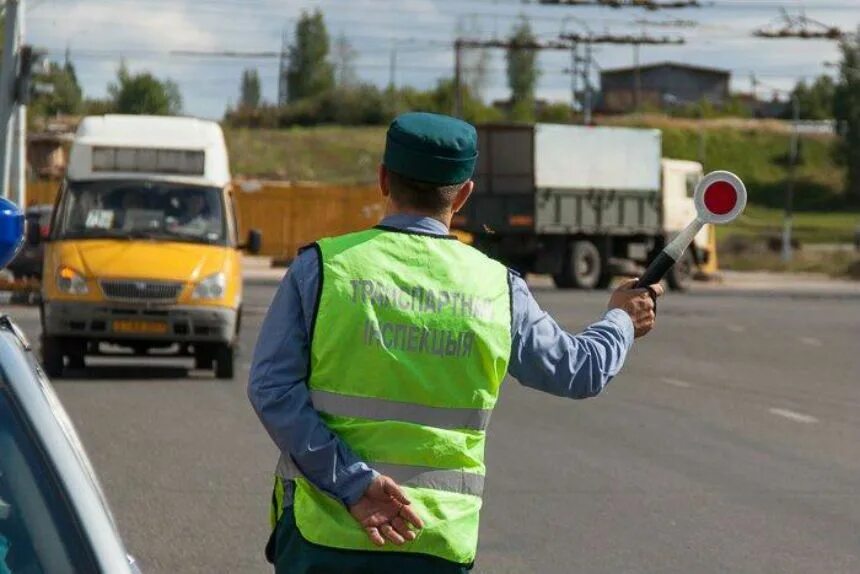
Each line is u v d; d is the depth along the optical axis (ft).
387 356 19.58
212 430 65.87
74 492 14.74
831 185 541.75
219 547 43.09
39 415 15.07
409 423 19.65
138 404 74.54
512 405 77.82
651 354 111.04
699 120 584.81
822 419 74.08
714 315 156.56
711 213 21.49
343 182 444.55
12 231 15.76
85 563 14.47
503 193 204.54
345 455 19.36
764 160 554.87
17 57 138.51
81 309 85.40
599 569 41.27
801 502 51.44
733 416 74.74
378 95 562.25
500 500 50.70
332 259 19.88
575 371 20.70
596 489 53.11
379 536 19.30
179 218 89.56
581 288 209.87
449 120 20.43
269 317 19.93
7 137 138.21
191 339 86.28
